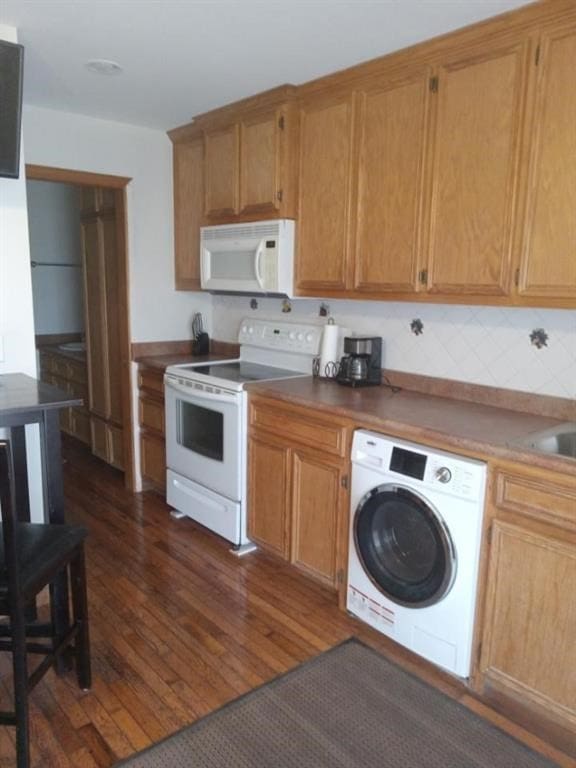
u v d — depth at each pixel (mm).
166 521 3547
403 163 2490
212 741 1854
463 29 2178
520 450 1846
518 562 1894
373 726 1931
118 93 3020
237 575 2896
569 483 1732
